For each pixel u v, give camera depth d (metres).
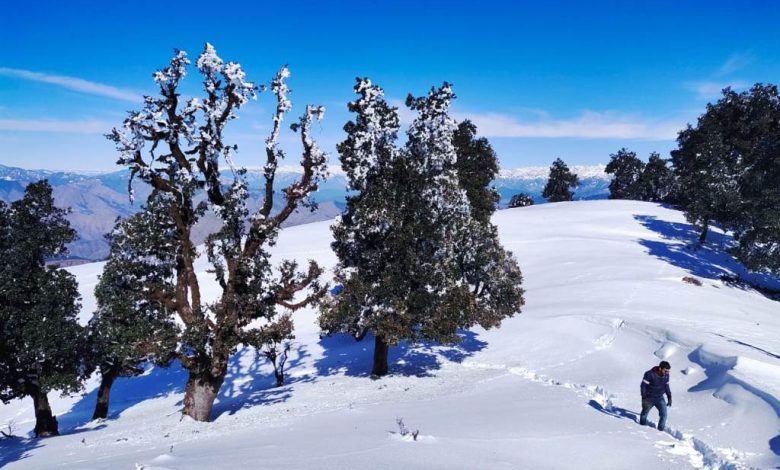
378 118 24.08
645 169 127.31
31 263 22.33
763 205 58.50
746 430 12.89
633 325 27.34
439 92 29.44
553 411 15.38
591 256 56.84
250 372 32.25
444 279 23.31
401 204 23.56
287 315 19.95
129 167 17.00
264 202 19.42
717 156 71.69
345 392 21.53
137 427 18.39
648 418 15.02
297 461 8.97
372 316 22.95
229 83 17.75
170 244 18.59
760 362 16.98
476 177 50.69
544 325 30.55
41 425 22.47
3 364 21.59
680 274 49.62
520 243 65.00
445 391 20.41
